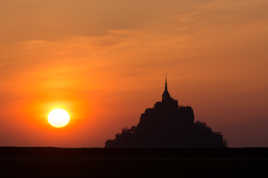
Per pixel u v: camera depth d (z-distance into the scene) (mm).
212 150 190375
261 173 147750
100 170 150625
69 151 195000
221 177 144625
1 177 143000
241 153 186000
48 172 148375
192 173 147375
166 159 165875
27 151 193125
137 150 196875
